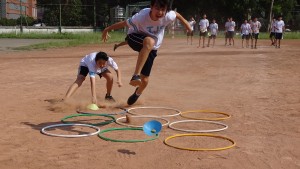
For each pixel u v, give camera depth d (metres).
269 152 5.72
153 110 8.75
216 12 60.81
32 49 28.22
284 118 7.86
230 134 6.70
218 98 10.08
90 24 67.19
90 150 5.70
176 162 5.26
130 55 23.08
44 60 19.66
